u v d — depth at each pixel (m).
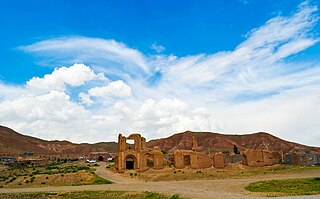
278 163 93.19
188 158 89.94
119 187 57.91
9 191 59.25
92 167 101.94
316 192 46.06
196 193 46.53
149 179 71.06
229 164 90.69
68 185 66.31
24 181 71.75
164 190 51.03
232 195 44.25
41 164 126.50
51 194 53.62
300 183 54.19
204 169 82.56
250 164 86.31
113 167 95.50
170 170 82.38
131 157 86.00
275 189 49.66
